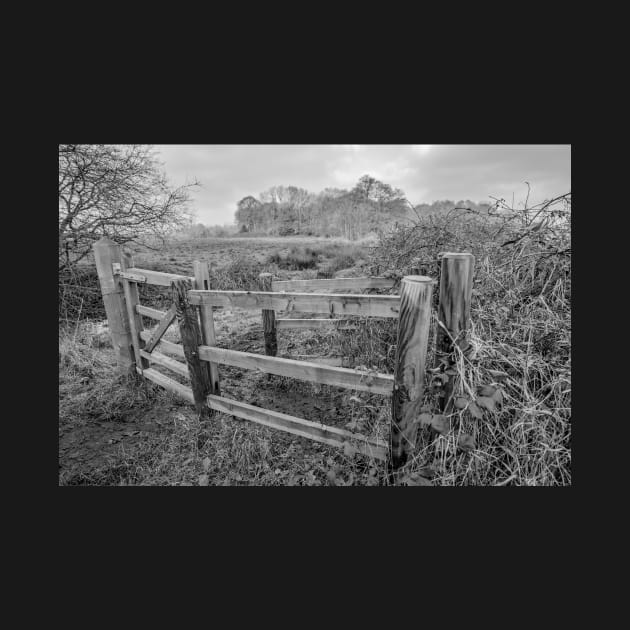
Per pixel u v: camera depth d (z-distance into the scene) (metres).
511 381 2.30
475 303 2.72
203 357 3.23
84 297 6.56
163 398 3.90
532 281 2.83
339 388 3.89
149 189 7.26
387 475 2.39
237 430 3.08
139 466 2.86
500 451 2.27
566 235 2.83
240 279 8.88
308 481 2.56
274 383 4.11
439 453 2.22
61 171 6.13
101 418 3.54
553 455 2.15
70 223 6.43
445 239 3.79
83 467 2.86
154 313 3.73
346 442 2.42
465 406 2.03
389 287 4.16
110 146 6.31
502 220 3.56
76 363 4.56
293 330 5.80
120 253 4.09
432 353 2.70
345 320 4.53
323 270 10.00
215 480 2.68
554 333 2.48
